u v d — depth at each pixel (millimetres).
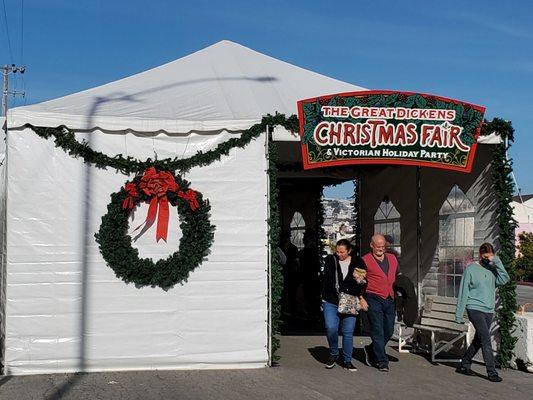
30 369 8617
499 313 9734
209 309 9039
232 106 9906
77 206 8797
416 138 9469
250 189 9203
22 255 8656
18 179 8680
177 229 9047
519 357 9539
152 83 11180
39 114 8711
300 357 10125
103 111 9328
